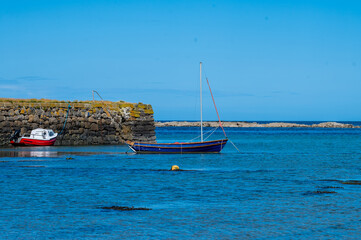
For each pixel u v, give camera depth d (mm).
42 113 79688
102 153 68062
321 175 44219
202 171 46719
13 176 40562
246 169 49219
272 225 23562
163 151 68875
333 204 28812
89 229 22531
